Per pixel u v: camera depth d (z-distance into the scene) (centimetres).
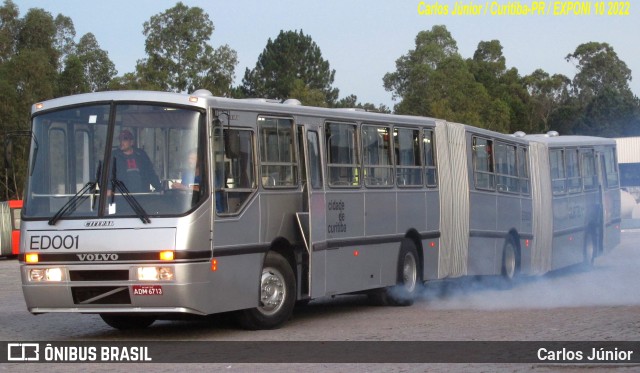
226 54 9088
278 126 1656
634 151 8719
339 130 1830
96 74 10206
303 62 12925
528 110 14450
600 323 1620
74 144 1512
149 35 9100
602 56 16400
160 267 1427
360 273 1858
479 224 2381
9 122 8012
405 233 2031
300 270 1694
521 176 2678
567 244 2962
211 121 1491
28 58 8312
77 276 1470
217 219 1481
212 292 1468
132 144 1488
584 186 3127
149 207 1454
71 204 1487
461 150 2306
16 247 4909
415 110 11856
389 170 1988
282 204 1644
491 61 15088
